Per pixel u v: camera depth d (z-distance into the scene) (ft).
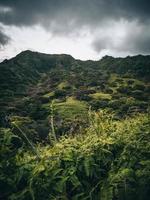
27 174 10.32
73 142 11.18
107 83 389.80
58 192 9.91
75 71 570.87
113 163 10.39
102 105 229.86
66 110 210.79
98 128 11.67
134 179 9.55
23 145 10.83
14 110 246.06
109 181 9.82
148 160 9.90
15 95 386.73
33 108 247.91
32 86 473.26
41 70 617.21
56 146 10.74
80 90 340.39
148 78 477.36
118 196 9.46
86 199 9.89
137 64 552.41
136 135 10.90
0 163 10.30
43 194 9.91
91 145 10.71
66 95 312.50
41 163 10.18
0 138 10.60
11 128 11.11
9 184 10.02
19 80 485.56
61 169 10.09
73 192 10.11
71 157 10.38
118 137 11.04
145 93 323.16
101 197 9.56
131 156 10.19
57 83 424.05
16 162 10.52
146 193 9.53
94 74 461.37
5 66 534.37
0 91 396.98
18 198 9.70
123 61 592.19
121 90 331.77
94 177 10.30
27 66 591.78
